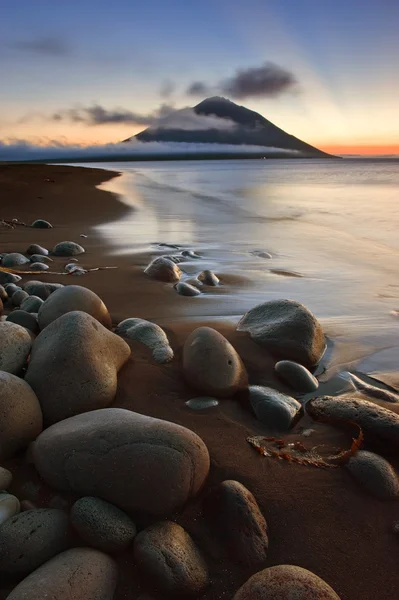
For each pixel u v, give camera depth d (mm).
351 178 35250
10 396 2494
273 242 9492
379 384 3645
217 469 2451
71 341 2914
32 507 2150
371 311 5277
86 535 1951
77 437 2270
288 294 5875
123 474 2127
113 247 8641
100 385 2871
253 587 1768
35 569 1868
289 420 2965
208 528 2121
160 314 4941
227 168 66250
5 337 3023
